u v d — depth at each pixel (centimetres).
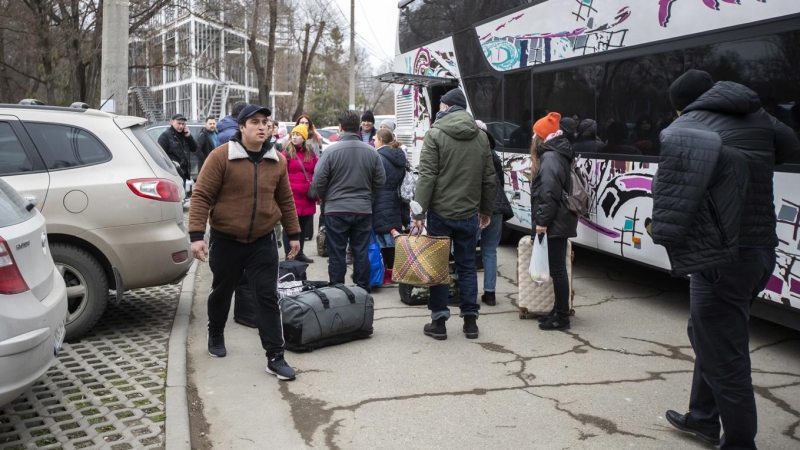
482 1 1010
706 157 338
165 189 591
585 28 766
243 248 493
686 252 349
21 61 3634
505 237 1066
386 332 617
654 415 435
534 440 402
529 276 649
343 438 407
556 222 597
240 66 5484
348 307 578
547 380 497
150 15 2758
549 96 838
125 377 492
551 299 648
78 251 561
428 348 571
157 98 5431
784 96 528
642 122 681
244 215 482
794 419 429
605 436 406
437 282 571
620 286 790
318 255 971
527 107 892
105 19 1051
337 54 4994
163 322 639
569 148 600
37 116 564
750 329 628
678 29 633
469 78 1060
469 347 573
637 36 686
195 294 765
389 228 772
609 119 728
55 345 395
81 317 568
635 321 648
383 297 748
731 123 355
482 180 582
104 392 464
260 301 498
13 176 543
